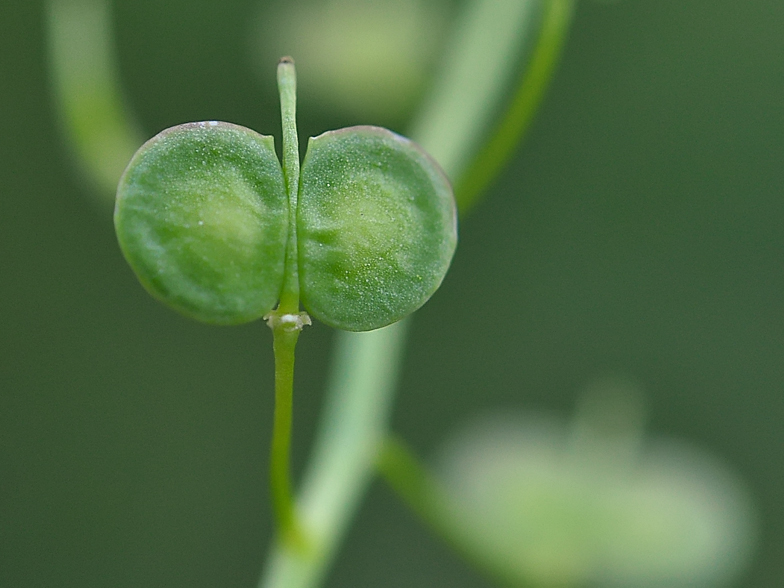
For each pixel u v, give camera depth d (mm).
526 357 236
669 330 235
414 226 91
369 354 120
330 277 91
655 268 234
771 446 233
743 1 228
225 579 225
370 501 226
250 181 91
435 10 147
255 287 91
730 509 144
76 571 223
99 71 130
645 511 140
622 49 229
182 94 214
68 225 218
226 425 227
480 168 118
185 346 227
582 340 235
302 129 153
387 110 147
